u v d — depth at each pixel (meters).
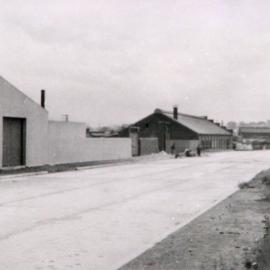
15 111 32.50
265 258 6.81
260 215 12.29
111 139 49.25
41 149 35.88
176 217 12.40
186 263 7.35
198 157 62.03
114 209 13.89
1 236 9.84
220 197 16.94
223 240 9.09
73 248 8.73
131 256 7.89
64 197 16.98
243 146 112.06
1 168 31.02
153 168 36.41
